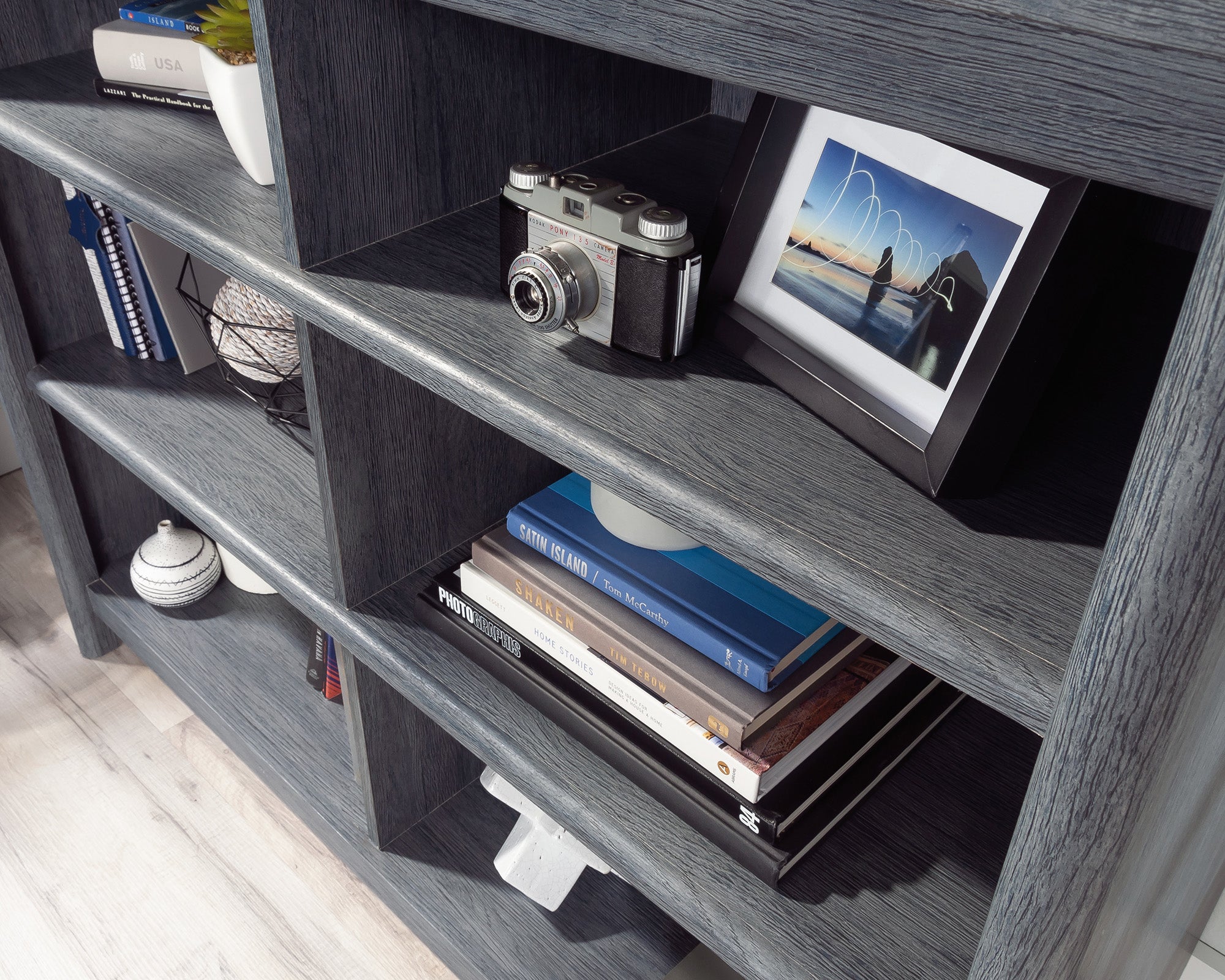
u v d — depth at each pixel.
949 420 0.52
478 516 1.01
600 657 0.79
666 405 0.61
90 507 1.42
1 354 1.24
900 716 0.78
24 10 1.08
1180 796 0.51
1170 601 0.36
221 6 0.87
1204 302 0.31
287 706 1.30
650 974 1.06
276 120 0.68
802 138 0.60
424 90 0.74
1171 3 0.31
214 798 1.32
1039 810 0.43
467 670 0.88
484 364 0.64
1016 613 0.48
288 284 0.73
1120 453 0.58
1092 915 0.46
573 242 0.64
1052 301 0.48
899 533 0.52
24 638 1.53
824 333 0.59
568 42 0.82
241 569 1.42
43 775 1.33
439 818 1.18
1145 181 0.34
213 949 1.16
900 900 0.69
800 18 0.40
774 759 0.71
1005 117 0.36
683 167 0.88
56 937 1.16
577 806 0.77
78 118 0.99
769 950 0.66
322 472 0.84
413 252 0.77
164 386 1.24
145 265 1.18
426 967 1.16
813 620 0.75
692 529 0.55
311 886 1.22
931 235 0.53
